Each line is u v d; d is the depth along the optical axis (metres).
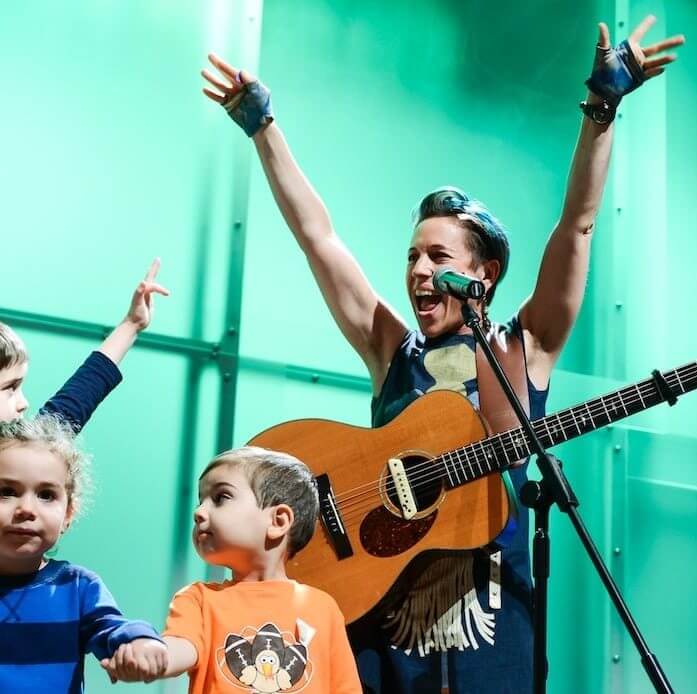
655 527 3.79
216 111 3.39
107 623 1.74
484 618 2.32
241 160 3.40
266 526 1.97
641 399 2.36
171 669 1.76
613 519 3.73
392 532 2.37
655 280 3.95
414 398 2.51
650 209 3.99
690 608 3.79
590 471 3.74
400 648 2.32
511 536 2.38
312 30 3.61
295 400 3.38
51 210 3.11
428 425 2.44
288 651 1.86
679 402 3.89
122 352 2.40
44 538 1.79
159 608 3.08
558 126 3.95
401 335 2.66
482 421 2.41
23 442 1.82
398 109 3.71
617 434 3.79
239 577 1.97
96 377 2.32
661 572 3.76
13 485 1.79
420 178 3.71
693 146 4.11
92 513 3.03
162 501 3.13
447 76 3.81
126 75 3.28
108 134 3.22
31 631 1.75
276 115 3.51
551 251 2.56
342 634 1.95
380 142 3.67
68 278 3.10
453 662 2.29
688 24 4.16
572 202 2.55
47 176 3.12
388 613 2.35
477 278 2.61
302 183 2.74
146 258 3.22
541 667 2.05
